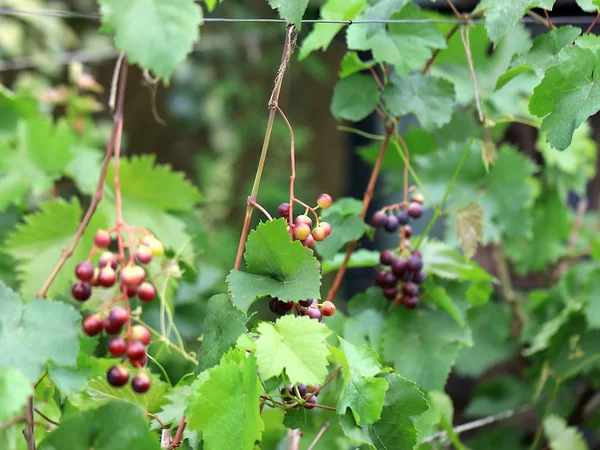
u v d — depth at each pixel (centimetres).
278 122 262
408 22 91
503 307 144
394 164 120
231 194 253
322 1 147
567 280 136
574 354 123
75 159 118
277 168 255
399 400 74
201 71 260
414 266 95
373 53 92
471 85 118
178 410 77
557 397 137
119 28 67
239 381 67
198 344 121
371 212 175
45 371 75
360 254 103
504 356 142
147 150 283
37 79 179
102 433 68
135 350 70
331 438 97
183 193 110
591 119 169
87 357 79
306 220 73
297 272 72
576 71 73
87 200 129
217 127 260
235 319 72
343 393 69
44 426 79
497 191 116
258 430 66
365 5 96
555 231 144
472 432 168
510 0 80
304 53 105
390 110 95
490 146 101
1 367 63
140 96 271
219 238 197
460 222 99
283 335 68
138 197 109
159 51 67
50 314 70
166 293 104
